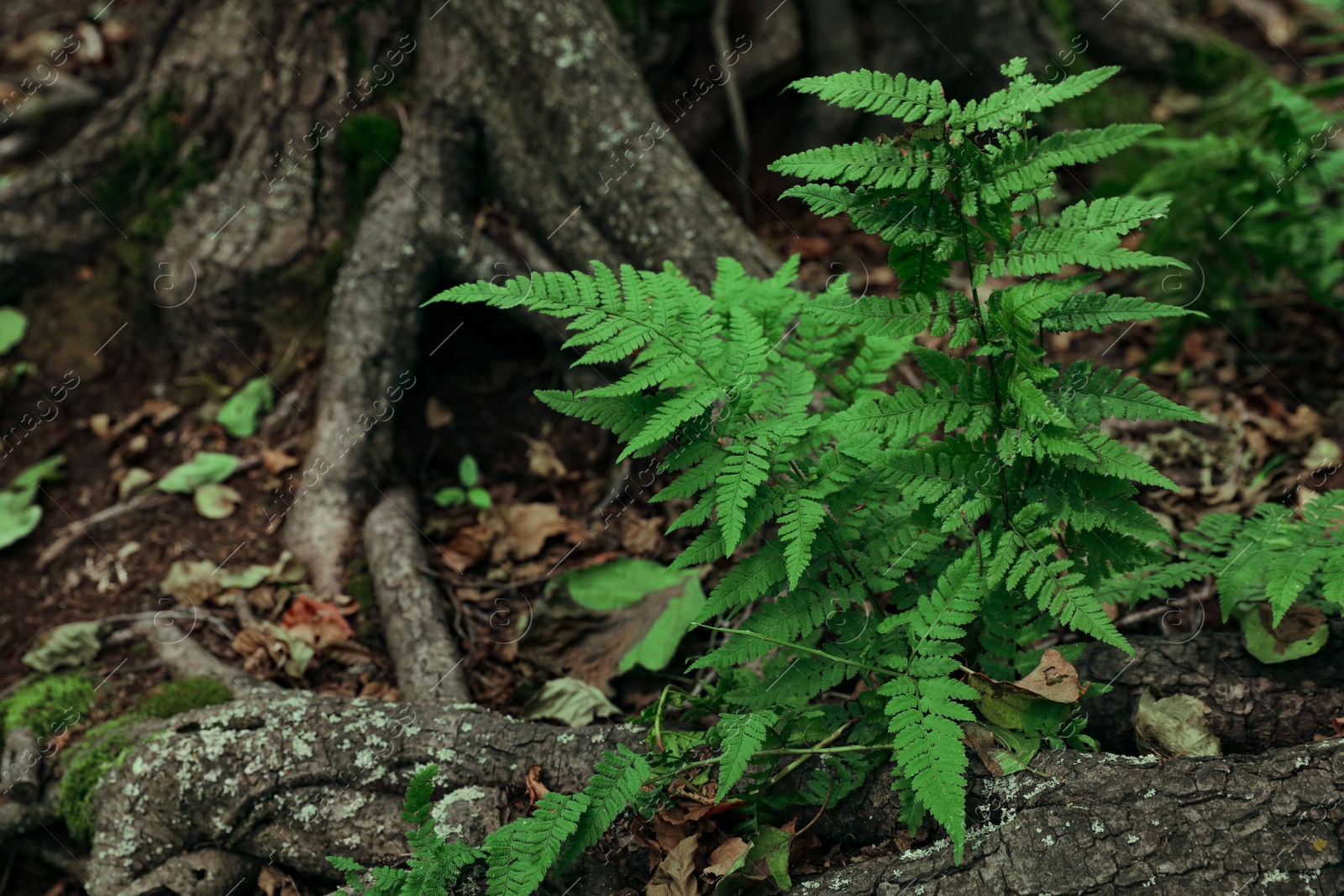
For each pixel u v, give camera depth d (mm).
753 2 4691
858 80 2107
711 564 3404
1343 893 2000
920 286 2289
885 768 2369
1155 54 4773
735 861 2258
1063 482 2322
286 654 3307
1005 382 2221
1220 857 2053
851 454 2359
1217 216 3734
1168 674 2541
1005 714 2309
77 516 3900
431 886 2262
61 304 4359
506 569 3621
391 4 4227
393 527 3635
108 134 4406
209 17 4363
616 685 3188
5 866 3150
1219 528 2643
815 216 4730
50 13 5508
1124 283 4262
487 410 4086
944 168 2104
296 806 2676
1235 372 3922
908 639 2254
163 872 2715
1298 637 2510
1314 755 2184
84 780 2990
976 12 4574
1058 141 2062
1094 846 2104
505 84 4066
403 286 3953
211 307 4180
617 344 2307
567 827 2203
